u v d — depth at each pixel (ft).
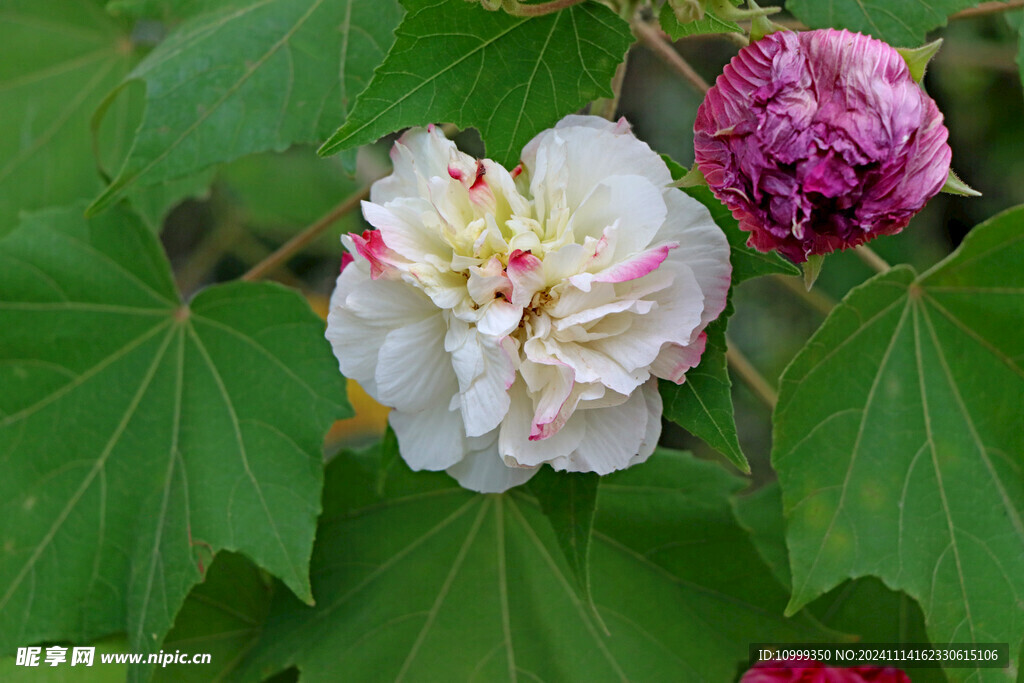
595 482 2.67
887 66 2.55
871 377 2.80
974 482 2.79
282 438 2.84
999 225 2.78
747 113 2.58
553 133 2.64
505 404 2.58
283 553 2.80
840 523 2.76
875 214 2.56
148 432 2.87
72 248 2.90
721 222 2.67
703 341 2.62
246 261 4.18
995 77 3.65
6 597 2.81
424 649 2.87
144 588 2.82
